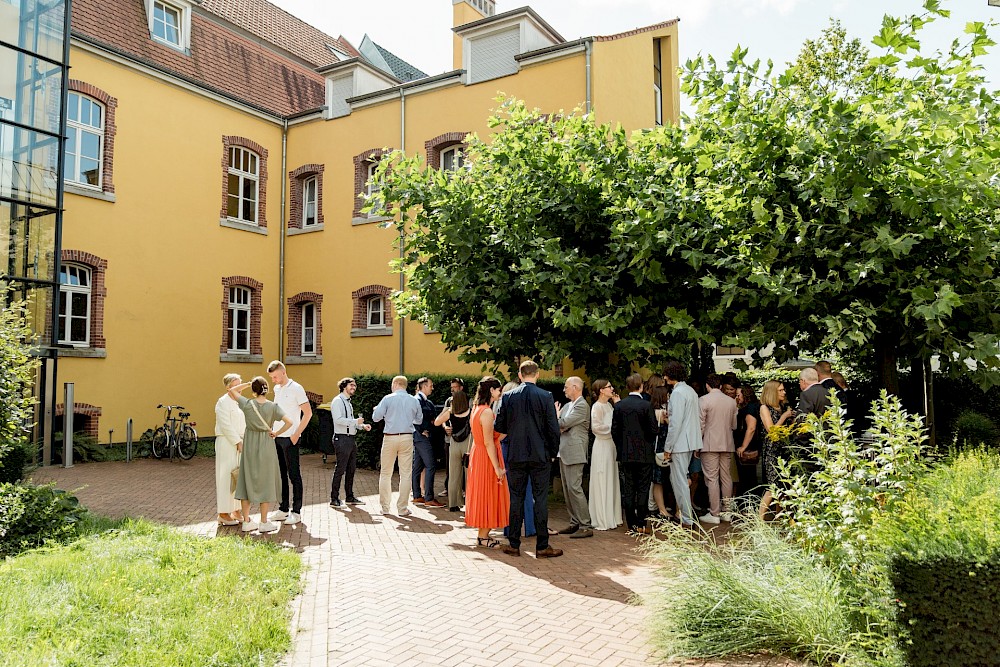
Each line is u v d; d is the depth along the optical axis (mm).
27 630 4738
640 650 4664
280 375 9500
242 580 6176
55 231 13891
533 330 10742
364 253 19938
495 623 5230
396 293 11641
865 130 7941
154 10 19688
